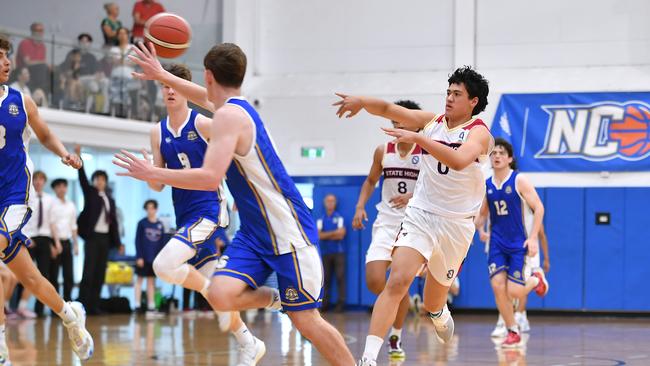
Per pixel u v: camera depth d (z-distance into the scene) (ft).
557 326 54.19
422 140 20.90
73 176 68.95
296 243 19.20
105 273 60.85
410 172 32.12
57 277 58.70
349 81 71.77
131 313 63.77
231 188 19.39
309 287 19.25
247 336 26.37
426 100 69.82
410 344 39.86
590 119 66.44
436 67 70.95
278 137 72.64
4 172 24.99
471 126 23.75
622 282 64.59
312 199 71.31
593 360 32.68
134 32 71.00
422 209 24.53
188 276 26.76
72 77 61.16
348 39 72.64
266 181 19.03
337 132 71.41
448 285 25.64
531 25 68.74
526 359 33.01
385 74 71.51
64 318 26.48
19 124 25.16
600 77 66.90
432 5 71.05
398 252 24.14
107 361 31.35
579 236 65.46
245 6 73.82
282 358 32.83
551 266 65.77
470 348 37.91
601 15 67.72
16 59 57.57
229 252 19.54
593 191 65.46
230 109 18.53
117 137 63.57
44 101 59.21
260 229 19.26
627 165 65.46
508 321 38.78
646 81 66.03
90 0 73.51
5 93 25.12
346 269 68.69
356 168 70.69
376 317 23.32
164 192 73.46
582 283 65.26
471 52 69.36
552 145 66.80
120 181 70.74
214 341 40.19
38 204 57.57
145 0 71.67
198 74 72.02
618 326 54.19
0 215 24.67
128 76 64.90
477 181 24.11
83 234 59.57
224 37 73.97
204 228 27.37
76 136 60.80
